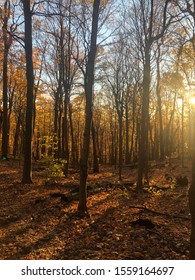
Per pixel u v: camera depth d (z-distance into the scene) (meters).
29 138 16.36
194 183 5.53
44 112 47.50
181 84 24.12
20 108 38.28
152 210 11.29
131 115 44.66
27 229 8.99
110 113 46.72
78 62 20.95
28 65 16.19
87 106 10.80
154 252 7.00
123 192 14.38
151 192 15.42
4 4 21.09
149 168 27.77
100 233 8.68
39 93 33.78
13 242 7.91
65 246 7.67
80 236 8.47
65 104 20.94
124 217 10.33
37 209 11.20
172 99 41.09
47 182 16.62
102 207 12.00
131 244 7.62
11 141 54.88
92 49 10.82
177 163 30.00
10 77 29.64
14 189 14.48
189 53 18.95
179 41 17.56
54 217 10.27
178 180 17.81
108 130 60.62
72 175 21.52
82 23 19.66
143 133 16.27
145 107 16.44
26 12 15.85
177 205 12.28
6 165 23.50
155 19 18.06
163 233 8.37
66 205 11.83
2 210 10.95
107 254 7.04
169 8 16.91
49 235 8.52
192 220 5.56
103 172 27.69
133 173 26.19
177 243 7.50
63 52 20.83
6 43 20.34
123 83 28.03
